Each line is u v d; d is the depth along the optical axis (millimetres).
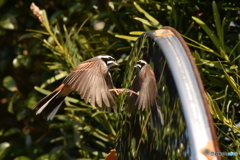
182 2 6270
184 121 3750
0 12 9227
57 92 4574
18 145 8859
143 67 4219
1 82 9805
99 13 7727
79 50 7973
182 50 4121
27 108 8938
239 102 5859
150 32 4734
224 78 5812
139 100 4133
